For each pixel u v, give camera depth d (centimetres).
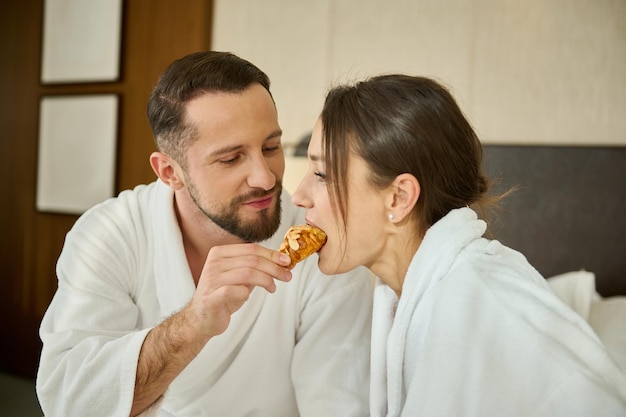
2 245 384
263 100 122
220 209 124
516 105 248
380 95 99
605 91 234
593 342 86
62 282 133
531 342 82
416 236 103
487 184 112
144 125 340
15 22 383
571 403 77
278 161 128
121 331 127
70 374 115
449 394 82
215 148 119
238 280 102
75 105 358
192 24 323
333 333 136
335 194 101
